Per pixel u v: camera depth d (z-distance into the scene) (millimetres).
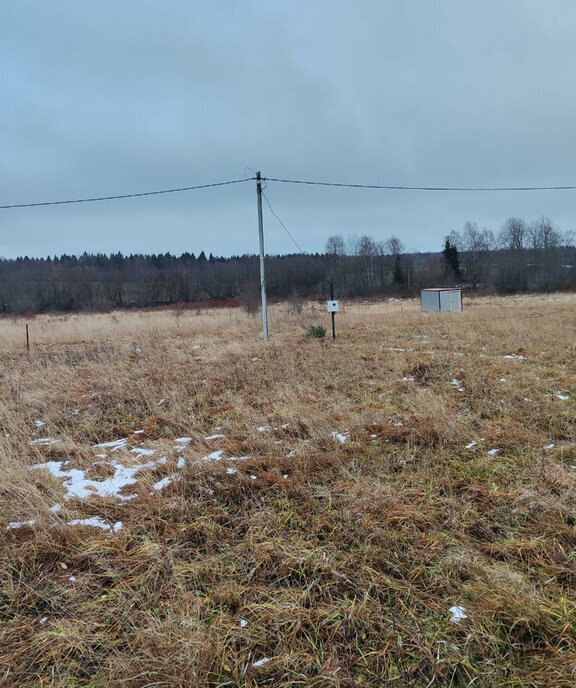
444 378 7410
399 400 6199
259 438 4840
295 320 18766
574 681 1935
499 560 2768
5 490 3729
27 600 2562
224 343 12852
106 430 5488
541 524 3057
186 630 2246
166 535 3133
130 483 3928
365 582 2578
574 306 24531
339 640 2234
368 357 9602
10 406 6375
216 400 6559
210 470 4004
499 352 9727
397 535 2994
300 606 2414
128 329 16984
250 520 3256
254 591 2572
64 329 17078
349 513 3268
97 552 2932
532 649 2148
